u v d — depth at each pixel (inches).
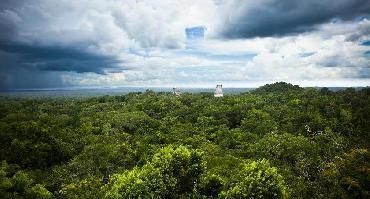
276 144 2454.5
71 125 3164.4
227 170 1788.9
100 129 2974.9
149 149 2429.9
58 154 2338.8
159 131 2935.5
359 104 3654.0
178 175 1562.5
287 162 2245.3
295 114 3326.8
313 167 2140.7
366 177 1985.7
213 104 4192.9
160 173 1507.1
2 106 4119.1
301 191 1868.8
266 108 3713.1
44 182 1897.1
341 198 1873.8
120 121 3159.5
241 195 1434.5
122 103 4635.8
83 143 2556.6
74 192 1737.2
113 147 2341.3
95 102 4987.7
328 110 3464.6
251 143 2637.8
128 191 1430.9
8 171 1978.3
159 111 3981.3
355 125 3078.2
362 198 1924.2
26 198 1689.2
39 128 2477.9
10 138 2309.3
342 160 2167.8
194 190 1508.4
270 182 1467.8
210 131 3068.4
